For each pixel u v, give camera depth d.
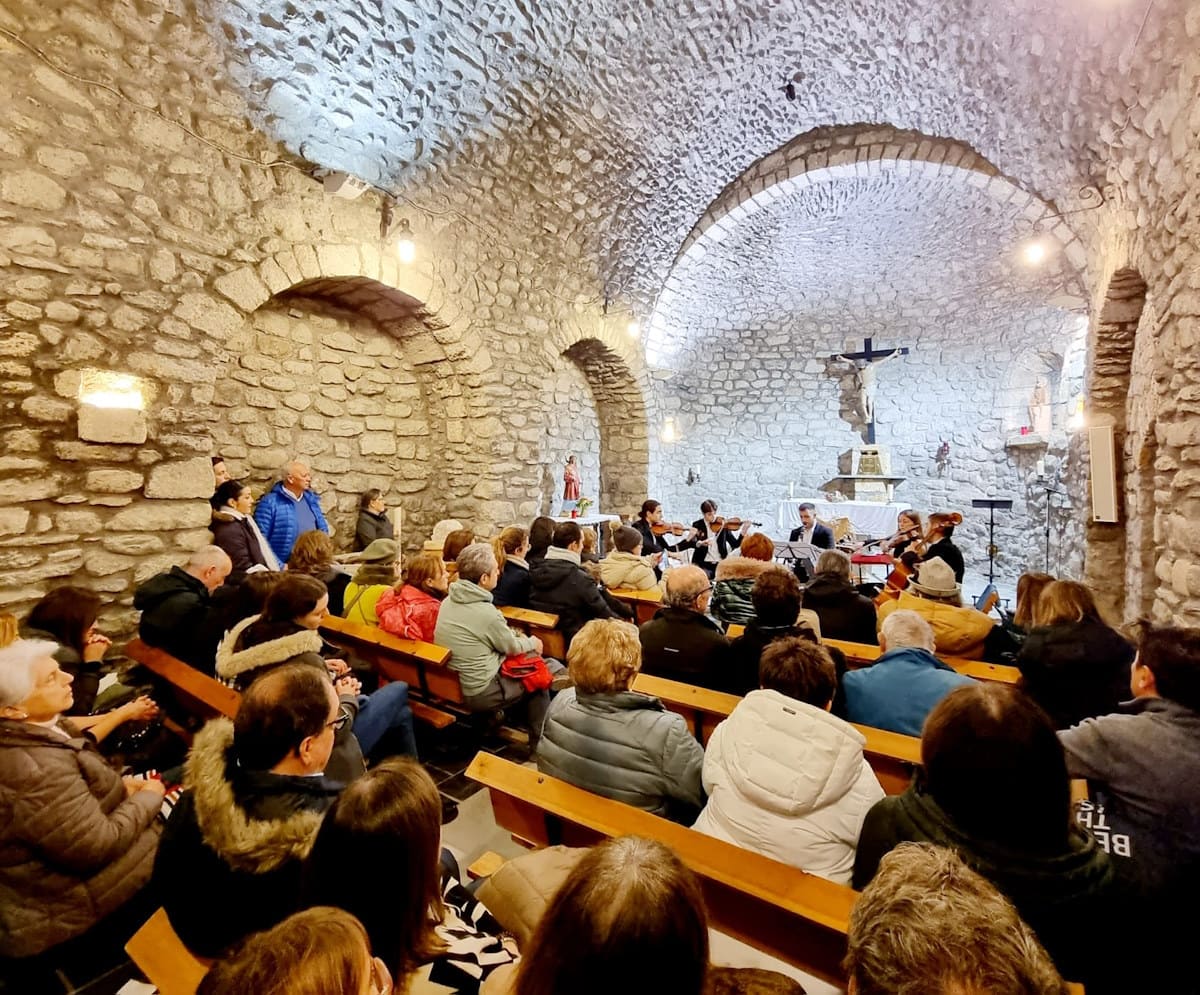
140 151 3.10
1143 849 1.22
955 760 0.99
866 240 7.82
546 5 4.13
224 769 1.09
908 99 5.54
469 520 5.30
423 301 4.63
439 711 2.75
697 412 9.33
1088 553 5.07
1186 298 2.71
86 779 1.54
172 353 3.25
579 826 1.49
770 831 1.28
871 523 7.43
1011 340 7.89
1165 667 1.32
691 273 7.87
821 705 1.48
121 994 1.46
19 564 2.74
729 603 3.12
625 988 0.55
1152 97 3.08
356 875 0.85
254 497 4.20
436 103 4.19
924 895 0.61
